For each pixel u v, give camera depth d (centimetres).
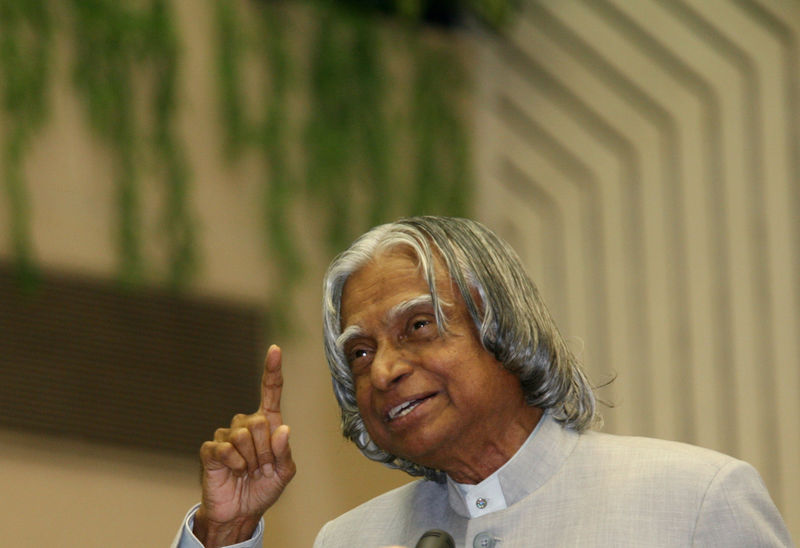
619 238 1512
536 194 1572
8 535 1277
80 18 1400
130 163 1396
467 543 527
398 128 1552
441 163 1567
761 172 1439
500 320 532
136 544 1333
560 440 544
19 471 1298
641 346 1473
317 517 1400
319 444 1423
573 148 1559
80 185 1376
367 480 1434
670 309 1464
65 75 1386
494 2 1589
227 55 1468
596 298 1510
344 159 1507
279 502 1387
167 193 1412
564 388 546
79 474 1325
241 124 1459
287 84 1499
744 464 519
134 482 1348
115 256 1379
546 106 1584
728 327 1429
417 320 534
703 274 1453
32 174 1352
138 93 1420
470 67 1616
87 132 1388
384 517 576
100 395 1352
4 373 1313
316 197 1491
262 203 1458
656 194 1498
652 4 1534
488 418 534
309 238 1482
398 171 1541
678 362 1449
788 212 1416
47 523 1297
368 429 547
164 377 1385
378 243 554
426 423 527
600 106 1552
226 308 1424
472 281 538
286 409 1420
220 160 1447
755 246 1429
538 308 548
